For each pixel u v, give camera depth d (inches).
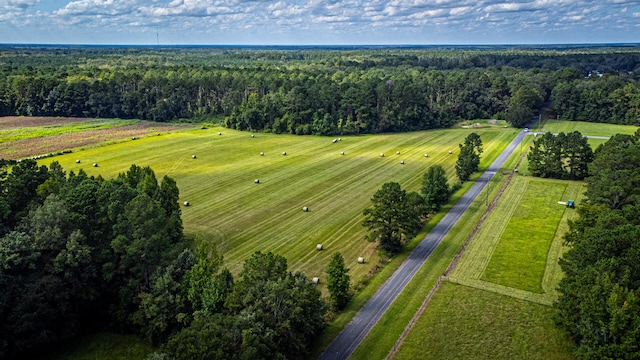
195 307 2028.8
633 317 1668.3
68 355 2058.3
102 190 2390.5
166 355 1563.7
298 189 4045.3
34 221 2197.3
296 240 3031.5
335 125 6653.5
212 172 4512.8
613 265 1844.2
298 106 6697.8
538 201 3747.5
